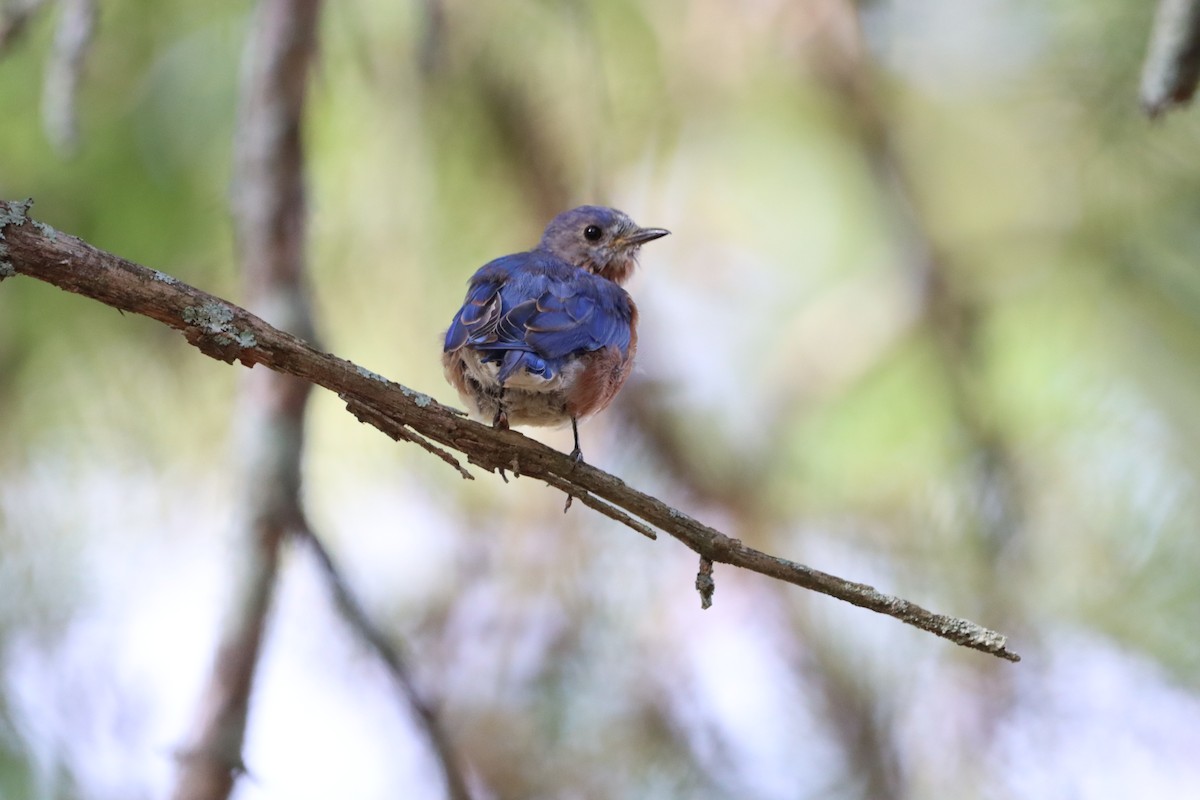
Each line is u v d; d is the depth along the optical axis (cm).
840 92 1195
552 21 1092
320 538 882
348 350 1121
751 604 1127
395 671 873
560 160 1124
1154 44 813
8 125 1054
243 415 898
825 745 1084
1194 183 1041
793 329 1229
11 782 970
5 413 1063
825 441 1166
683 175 1243
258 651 864
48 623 1036
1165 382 1059
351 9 1079
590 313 1056
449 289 1128
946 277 1138
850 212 1239
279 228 933
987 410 1105
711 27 1163
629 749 1081
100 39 1059
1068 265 1088
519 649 1113
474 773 1066
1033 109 1091
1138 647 1074
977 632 775
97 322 1070
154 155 1061
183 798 838
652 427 1147
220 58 1071
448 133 1106
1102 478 1076
